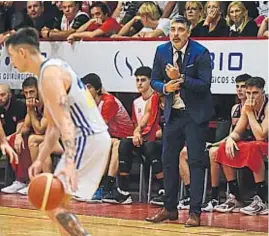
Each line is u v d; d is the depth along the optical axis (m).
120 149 12.24
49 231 9.42
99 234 9.35
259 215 11.27
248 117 11.42
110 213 11.22
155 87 10.37
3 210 11.27
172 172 10.40
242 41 11.76
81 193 6.91
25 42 6.76
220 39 11.92
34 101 12.96
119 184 12.34
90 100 7.01
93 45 12.93
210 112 10.19
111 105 12.45
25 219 10.40
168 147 10.38
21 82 13.38
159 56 10.52
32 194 6.45
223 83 11.89
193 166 10.12
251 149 11.30
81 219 10.59
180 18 10.40
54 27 13.37
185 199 11.80
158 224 10.26
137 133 12.24
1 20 13.74
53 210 6.69
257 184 11.35
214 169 11.62
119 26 12.88
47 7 13.40
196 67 10.19
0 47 13.59
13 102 13.37
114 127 12.51
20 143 13.20
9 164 13.53
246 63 11.73
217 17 12.03
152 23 12.60
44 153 7.14
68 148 6.41
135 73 12.52
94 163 6.97
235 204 11.59
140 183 12.45
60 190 6.47
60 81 6.55
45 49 13.33
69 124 6.45
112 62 12.79
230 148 11.42
